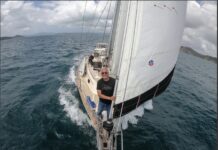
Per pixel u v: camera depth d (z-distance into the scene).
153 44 5.48
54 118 7.80
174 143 7.01
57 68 16.03
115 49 6.26
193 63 38.88
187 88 15.27
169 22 5.63
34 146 6.34
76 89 10.73
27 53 25.67
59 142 6.47
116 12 8.59
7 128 7.29
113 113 5.47
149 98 6.42
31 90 11.12
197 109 10.70
